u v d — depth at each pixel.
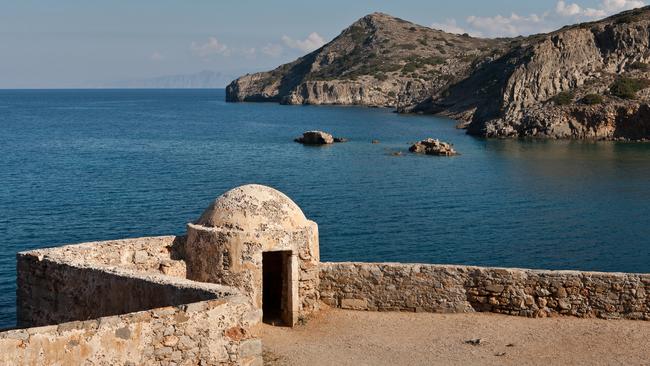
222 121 159.00
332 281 17.94
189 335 10.50
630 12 158.25
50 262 14.34
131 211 48.84
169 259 16.97
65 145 97.19
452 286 17.42
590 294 16.72
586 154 92.38
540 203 56.81
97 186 60.03
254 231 16.59
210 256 16.61
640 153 93.12
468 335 15.91
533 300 16.98
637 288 16.48
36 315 14.60
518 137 117.62
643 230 47.19
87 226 43.47
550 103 123.50
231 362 10.85
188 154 90.06
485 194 61.06
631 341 15.25
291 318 16.91
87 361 9.66
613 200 58.19
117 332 9.91
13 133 116.62
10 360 9.08
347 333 16.31
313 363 14.40
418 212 52.25
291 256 17.00
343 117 173.88
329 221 48.22
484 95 168.75
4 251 36.88
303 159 87.19
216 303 10.79
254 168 77.38
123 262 16.48
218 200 17.42
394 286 17.70
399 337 15.95
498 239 44.06
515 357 14.55
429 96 196.75
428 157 89.81
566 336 15.63
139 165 76.88
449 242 42.88
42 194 54.91
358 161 85.31
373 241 42.66
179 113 194.62
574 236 45.31
